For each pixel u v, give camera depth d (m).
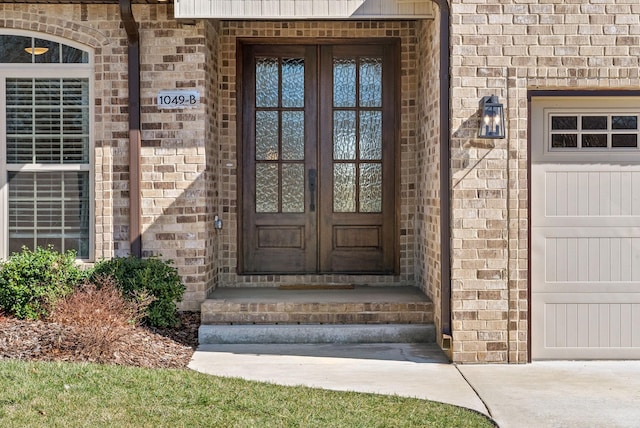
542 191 7.70
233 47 9.70
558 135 7.70
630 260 7.71
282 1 8.16
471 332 7.54
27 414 5.36
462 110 7.52
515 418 5.77
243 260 9.89
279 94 9.89
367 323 8.47
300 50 9.90
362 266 9.93
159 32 8.77
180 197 8.83
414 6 8.19
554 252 7.72
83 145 8.97
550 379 6.96
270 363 7.43
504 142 7.52
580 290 7.71
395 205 9.82
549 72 7.49
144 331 8.05
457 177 7.52
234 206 9.79
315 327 8.34
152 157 8.80
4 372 6.26
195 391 6.10
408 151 9.75
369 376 6.98
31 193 8.98
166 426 5.27
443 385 6.70
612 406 6.10
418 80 9.57
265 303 8.47
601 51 7.50
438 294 8.16
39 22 8.77
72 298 7.58
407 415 5.69
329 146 9.92
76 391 5.90
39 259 8.04
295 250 9.95
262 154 9.93
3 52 8.87
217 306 8.44
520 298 7.54
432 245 8.55
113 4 8.75
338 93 9.93
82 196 9.01
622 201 7.70
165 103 8.77
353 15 8.18
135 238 8.74
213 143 9.38
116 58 8.79
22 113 8.94
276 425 5.36
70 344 7.17
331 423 5.44
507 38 7.50
